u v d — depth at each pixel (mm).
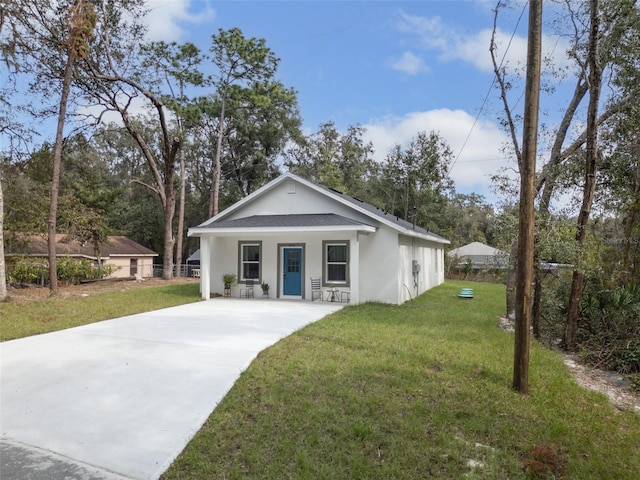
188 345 6617
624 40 7574
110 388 4832
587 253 7328
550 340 8133
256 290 13844
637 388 5363
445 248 31078
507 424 3955
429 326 8602
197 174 36844
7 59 13445
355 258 11844
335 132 39188
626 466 3338
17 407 4363
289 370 5328
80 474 3201
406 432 3738
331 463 3268
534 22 4715
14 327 8078
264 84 25000
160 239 37281
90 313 9836
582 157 8797
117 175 37406
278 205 13922
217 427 3900
